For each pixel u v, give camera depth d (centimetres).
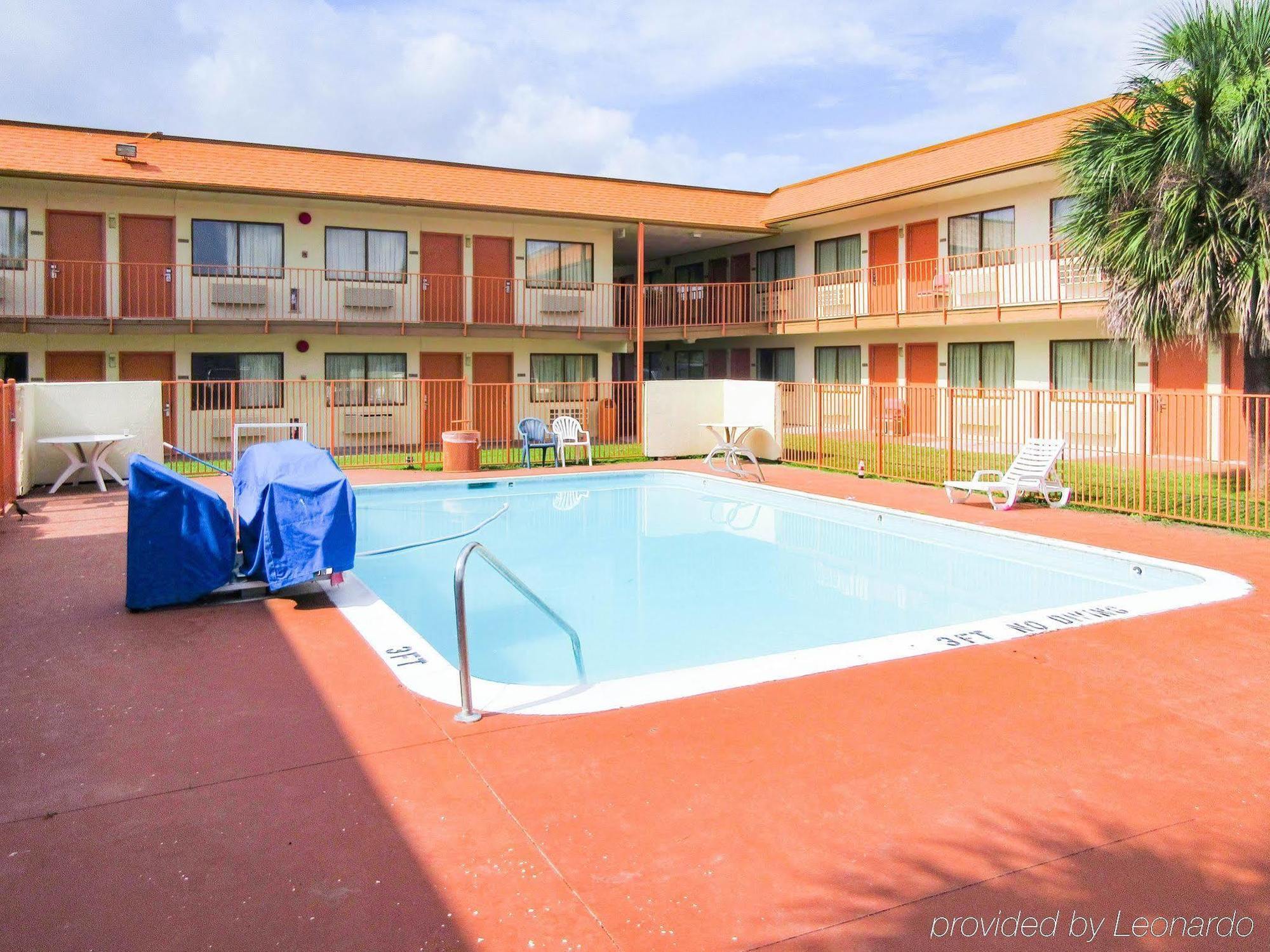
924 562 1039
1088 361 1922
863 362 2441
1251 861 338
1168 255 1165
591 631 775
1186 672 558
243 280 2031
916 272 2256
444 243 2255
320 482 753
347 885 323
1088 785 403
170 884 322
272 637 635
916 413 2009
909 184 2112
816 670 561
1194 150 1127
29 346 1897
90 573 838
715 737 455
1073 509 1246
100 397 1491
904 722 477
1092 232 1275
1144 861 339
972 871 332
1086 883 323
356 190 2062
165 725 472
